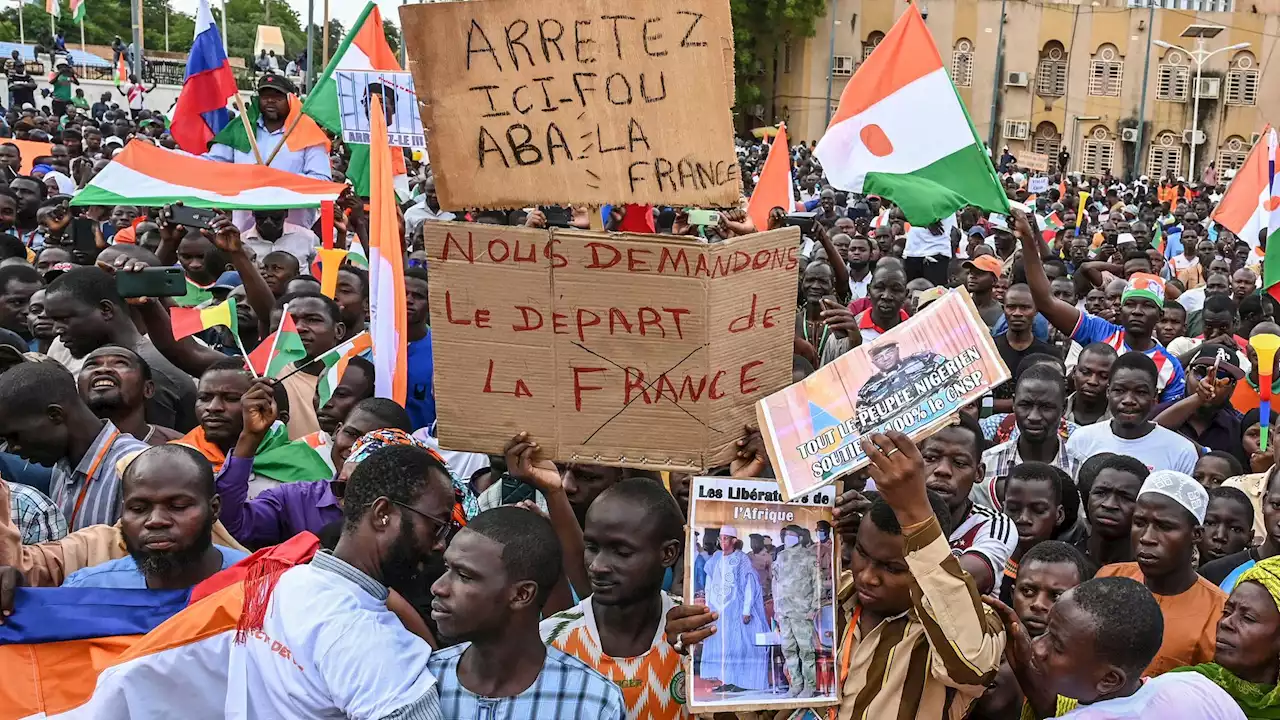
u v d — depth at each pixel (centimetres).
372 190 478
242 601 287
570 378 296
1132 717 288
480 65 288
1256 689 329
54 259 765
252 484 465
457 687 283
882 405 283
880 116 666
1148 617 286
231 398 457
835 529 300
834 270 740
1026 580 358
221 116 930
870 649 303
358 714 269
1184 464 578
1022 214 708
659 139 287
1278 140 1027
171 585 321
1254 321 902
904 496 273
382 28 859
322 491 434
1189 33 4209
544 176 290
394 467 299
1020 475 460
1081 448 596
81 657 309
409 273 632
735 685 289
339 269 718
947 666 276
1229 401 688
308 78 2553
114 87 3528
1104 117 5134
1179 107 5088
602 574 301
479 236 292
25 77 2941
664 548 306
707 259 281
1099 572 422
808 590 295
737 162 287
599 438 297
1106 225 1733
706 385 289
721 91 284
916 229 1290
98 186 728
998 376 279
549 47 287
